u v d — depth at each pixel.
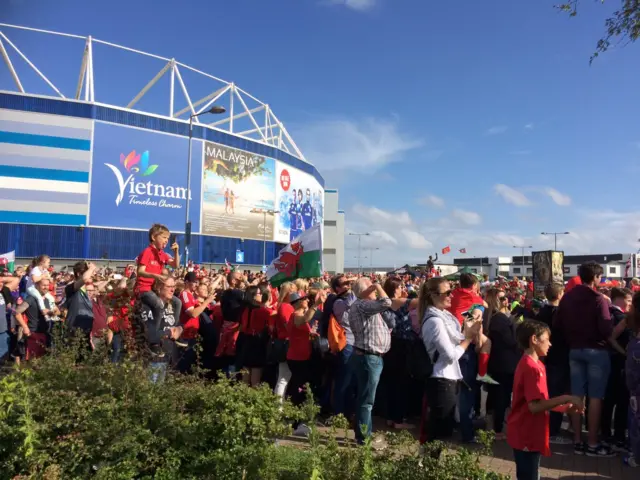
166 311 6.08
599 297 5.89
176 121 47.97
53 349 5.12
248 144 54.22
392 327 6.51
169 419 3.91
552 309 6.70
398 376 7.07
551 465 5.59
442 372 4.88
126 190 44.62
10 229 39.97
